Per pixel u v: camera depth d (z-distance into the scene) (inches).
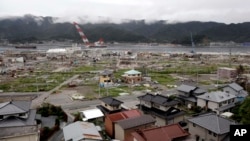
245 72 4448.8
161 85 3395.7
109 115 1609.3
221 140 1314.0
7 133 1289.4
